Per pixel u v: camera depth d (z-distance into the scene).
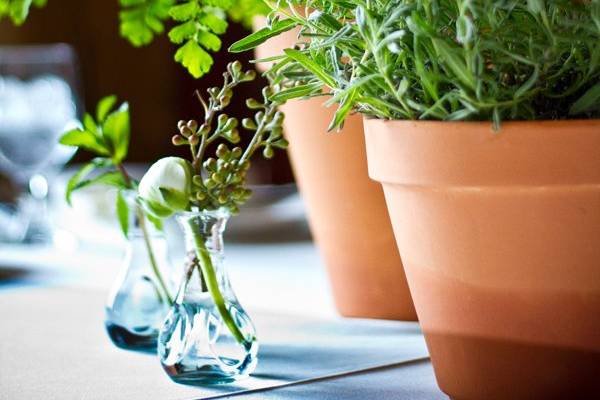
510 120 0.56
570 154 0.53
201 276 0.71
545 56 0.52
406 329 0.87
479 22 0.55
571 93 0.58
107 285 1.13
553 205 0.55
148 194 0.70
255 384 0.71
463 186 0.56
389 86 0.58
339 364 0.75
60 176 1.89
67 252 1.37
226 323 0.71
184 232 0.72
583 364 0.58
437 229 0.59
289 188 1.80
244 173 0.71
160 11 0.90
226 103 0.70
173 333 0.72
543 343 0.58
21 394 0.70
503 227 0.56
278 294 1.04
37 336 0.89
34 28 2.28
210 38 0.78
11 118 1.42
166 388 0.71
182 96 2.28
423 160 0.58
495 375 0.60
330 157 0.85
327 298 1.01
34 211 1.48
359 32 0.59
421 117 0.57
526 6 0.54
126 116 0.83
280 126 0.70
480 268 0.58
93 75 2.30
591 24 0.53
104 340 0.87
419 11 0.56
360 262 0.88
